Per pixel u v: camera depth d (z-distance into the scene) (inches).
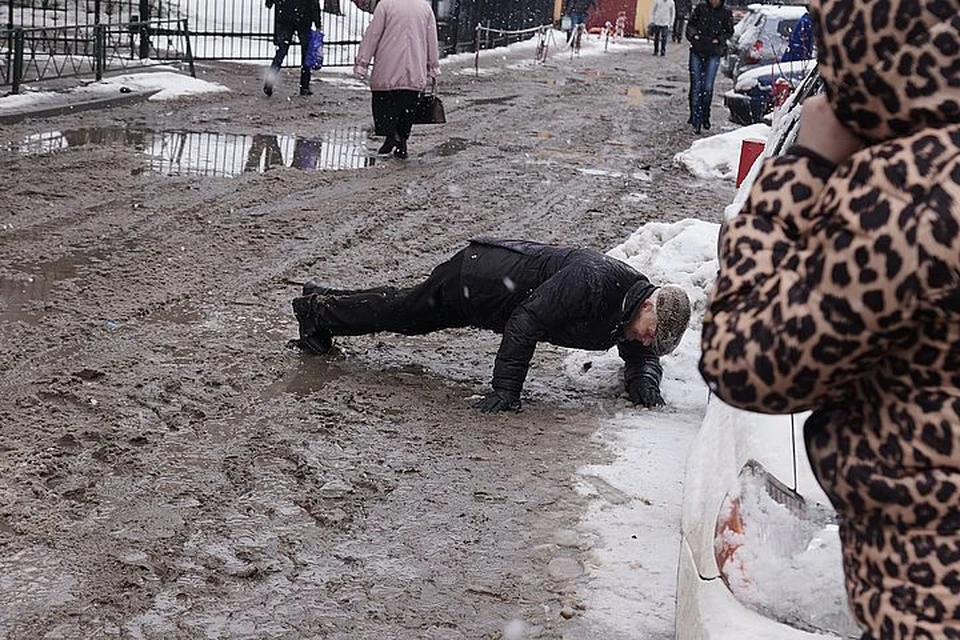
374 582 175.5
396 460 219.3
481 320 254.2
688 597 118.0
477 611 169.6
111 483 198.8
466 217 443.2
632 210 488.1
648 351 261.9
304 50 753.0
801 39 640.4
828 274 72.2
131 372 250.7
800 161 77.4
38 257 332.8
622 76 1197.1
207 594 168.4
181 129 582.9
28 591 164.9
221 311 302.0
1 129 530.9
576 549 189.5
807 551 108.0
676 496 211.6
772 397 74.4
